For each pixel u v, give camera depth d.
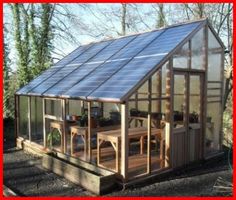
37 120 7.91
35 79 8.67
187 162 6.19
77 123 6.76
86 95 5.47
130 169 5.53
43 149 7.21
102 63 6.86
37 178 5.65
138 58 5.95
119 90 5.02
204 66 6.48
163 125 6.43
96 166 5.61
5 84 11.27
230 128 11.40
